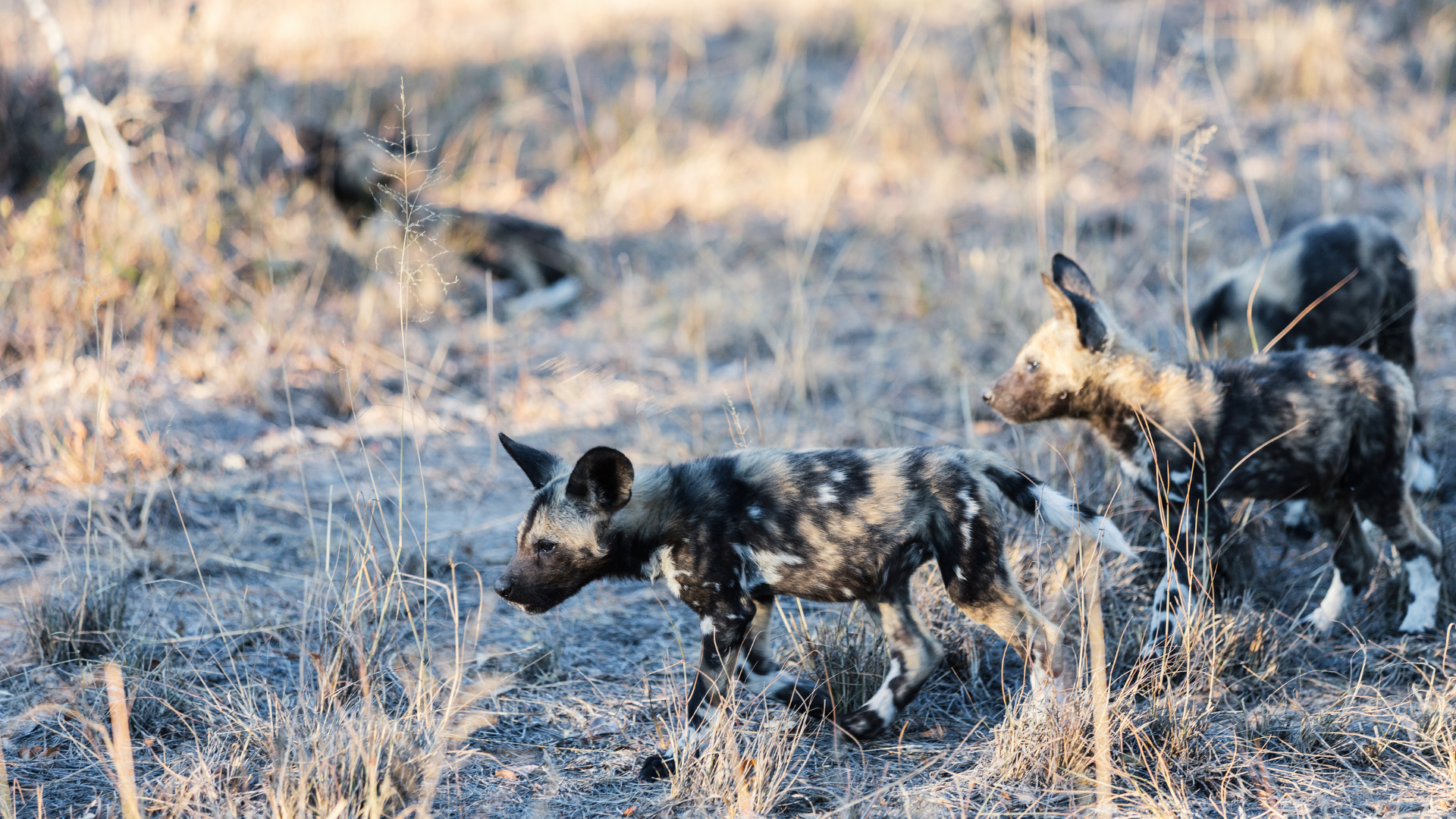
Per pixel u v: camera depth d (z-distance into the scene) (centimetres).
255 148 3644
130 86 3369
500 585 1454
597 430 2612
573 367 3003
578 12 5875
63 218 2933
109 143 3030
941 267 3472
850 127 4712
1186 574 1719
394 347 3027
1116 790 1366
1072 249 2862
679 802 1355
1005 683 1641
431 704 1458
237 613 1792
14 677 1594
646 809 1342
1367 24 4838
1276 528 2098
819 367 2878
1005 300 3111
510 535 2123
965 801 1341
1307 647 1736
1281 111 4378
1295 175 3856
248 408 2609
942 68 5019
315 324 3036
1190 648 1611
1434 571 1773
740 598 1446
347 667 1574
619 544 1455
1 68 3291
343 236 3434
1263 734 1469
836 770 1430
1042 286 3095
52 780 1373
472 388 2866
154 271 2956
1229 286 2261
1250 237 3503
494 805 1347
